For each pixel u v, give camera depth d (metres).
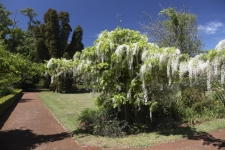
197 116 6.98
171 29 10.32
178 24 9.80
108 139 5.10
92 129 5.78
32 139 5.41
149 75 4.95
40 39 26.27
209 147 4.38
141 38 5.87
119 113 6.30
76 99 15.56
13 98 13.21
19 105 12.32
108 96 5.89
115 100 5.29
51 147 4.75
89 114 6.54
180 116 6.83
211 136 5.14
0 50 4.87
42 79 28.50
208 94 8.24
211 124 6.23
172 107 6.81
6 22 28.41
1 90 14.41
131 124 5.94
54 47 24.77
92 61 5.64
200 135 5.25
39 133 6.02
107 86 5.74
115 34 5.62
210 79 4.11
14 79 8.83
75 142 5.05
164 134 5.39
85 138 5.27
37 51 26.53
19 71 5.20
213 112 7.26
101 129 5.57
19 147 4.79
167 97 5.81
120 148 4.49
